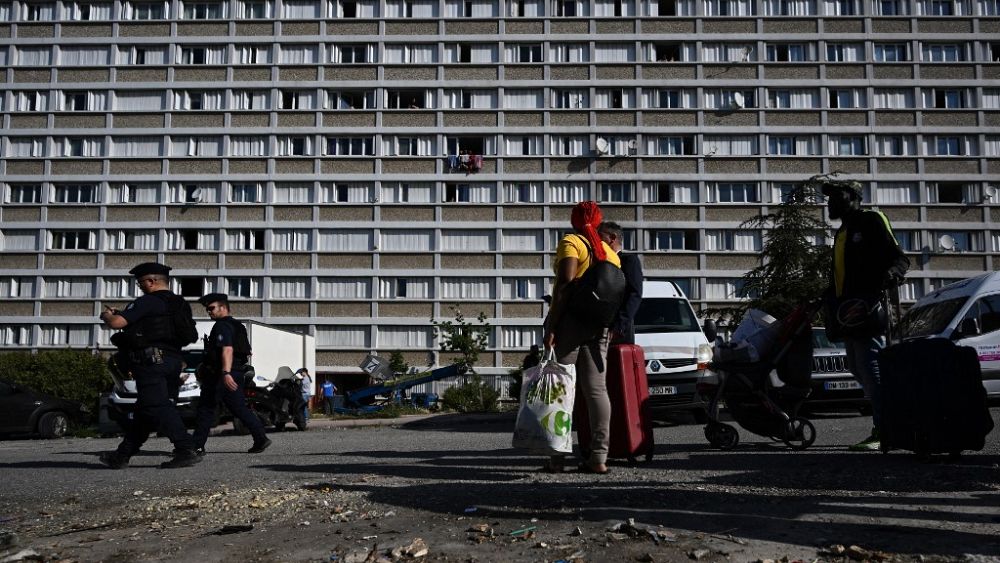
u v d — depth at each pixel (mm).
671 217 38281
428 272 38125
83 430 18000
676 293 12969
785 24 39375
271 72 39406
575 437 9750
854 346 7074
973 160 38594
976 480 5121
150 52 39844
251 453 9047
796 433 7559
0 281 38750
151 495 5422
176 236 38688
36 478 6887
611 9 39719
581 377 5828
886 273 6676
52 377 22953
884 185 38625
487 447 8844
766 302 23250
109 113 39312
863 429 9992
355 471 6402
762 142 38719
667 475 5605
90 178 38906
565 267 5621
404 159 38688
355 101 39594
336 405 27609
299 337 25875
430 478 5773
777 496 4602
